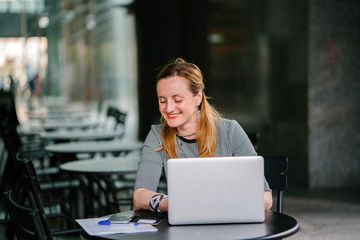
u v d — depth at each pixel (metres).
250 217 2.23
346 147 7.02
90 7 19.89
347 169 7.03
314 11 6.87
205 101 2.61
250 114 8.74
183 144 2.64
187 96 2.52
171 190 2.20
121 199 4.68
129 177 5.21
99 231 2.15
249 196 2.22
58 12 17.53
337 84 6.96
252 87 8.66
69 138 6.55
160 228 2.18
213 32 9.74
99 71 21.50
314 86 6.93
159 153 2.68
